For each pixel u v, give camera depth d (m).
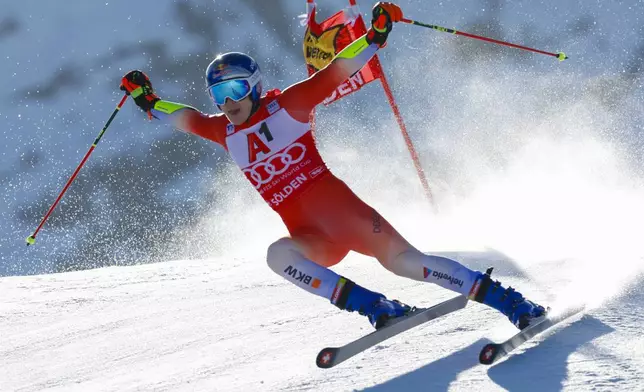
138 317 12.32
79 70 115.19
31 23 119.81
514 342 7.88
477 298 8.93
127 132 104.50
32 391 9.08
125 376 9.16
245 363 8.98
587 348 7.86
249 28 119.00
